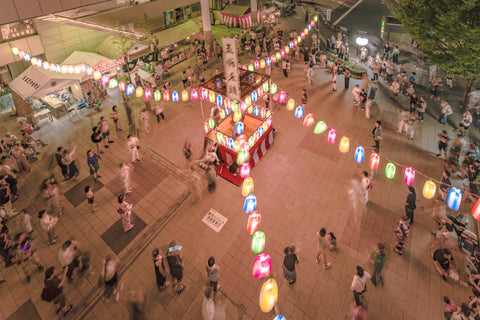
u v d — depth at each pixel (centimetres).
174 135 1628
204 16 2430
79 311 884
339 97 1884
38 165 1457
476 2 1273
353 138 1534
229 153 1353
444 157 1379
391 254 999
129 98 2000
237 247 1050
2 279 967
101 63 1823
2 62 1839
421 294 886
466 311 749
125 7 2444
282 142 1538
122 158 1482
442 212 1051
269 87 1398
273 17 3166
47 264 1020
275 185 1289
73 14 2073
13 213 1202
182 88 2098
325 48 2647
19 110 1703
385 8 3622
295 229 1098
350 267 965
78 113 1848
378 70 1977
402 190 1235
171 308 879
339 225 1105
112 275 880
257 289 920
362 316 835
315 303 875
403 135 1535
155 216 1181
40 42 1962
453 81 1991
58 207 1219
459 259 971
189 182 1333
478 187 1162
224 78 1403
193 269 984
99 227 1145
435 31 1417
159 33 2511
